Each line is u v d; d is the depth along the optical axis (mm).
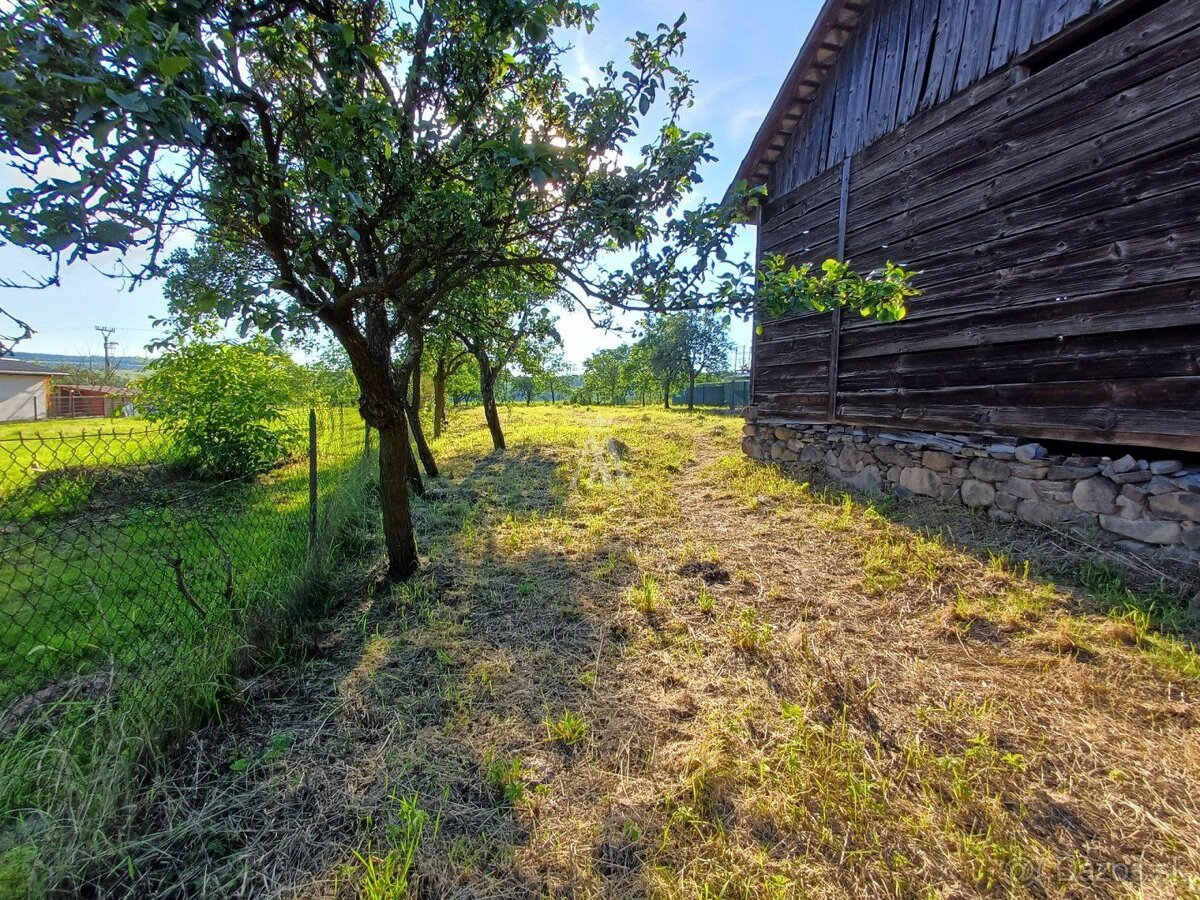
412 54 2238
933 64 4348
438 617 2803
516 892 1345
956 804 1555
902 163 4637
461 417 18266
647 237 2312
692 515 4645
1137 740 1798
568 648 2506
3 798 1398
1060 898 1295
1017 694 2062
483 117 2314
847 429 5449
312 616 2791
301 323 2104
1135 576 2936
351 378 8539
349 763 1769
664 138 2320
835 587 3082
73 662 2240
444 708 2066
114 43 1126
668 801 1608
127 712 1685
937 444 4379
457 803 1614
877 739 1833
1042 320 3582
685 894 1321
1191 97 2842
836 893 1321
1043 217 3564
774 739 1855
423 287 3191
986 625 2588
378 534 4043
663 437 9922
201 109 1427
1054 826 1484
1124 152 3131
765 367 6727
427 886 1355
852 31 5191
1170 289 2945
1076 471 3420
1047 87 3518
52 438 2543
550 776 1723
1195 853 1387
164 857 1417
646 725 1962
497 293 5445
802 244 5949
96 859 1356
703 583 3193
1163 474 3004
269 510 4246
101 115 1142
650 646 2516
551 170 1792
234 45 1411
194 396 6367
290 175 1913
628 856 1440
